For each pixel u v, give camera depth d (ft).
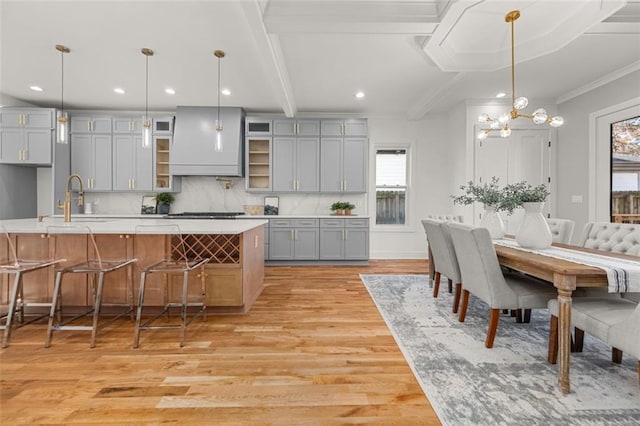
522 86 14.52
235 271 9.61
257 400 5.45
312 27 8.63
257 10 7.85
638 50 11.04
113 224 9.65
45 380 6.02
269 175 17.97
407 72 12.80
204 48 10.73
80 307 9.40
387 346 7.50
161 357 6.93
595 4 8.32
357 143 17.97
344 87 14.53
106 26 9.41
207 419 4.97
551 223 10.61
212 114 17.21
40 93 15.26
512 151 16.39
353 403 5.37
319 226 17.28
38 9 8.55
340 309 10.14
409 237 19.31
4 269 7.72
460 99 16.47
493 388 5.75
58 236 9.16
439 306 10.41
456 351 7.20
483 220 10.58
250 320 9.18
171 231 8.61
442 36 9.23
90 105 17.06
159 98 15.92
